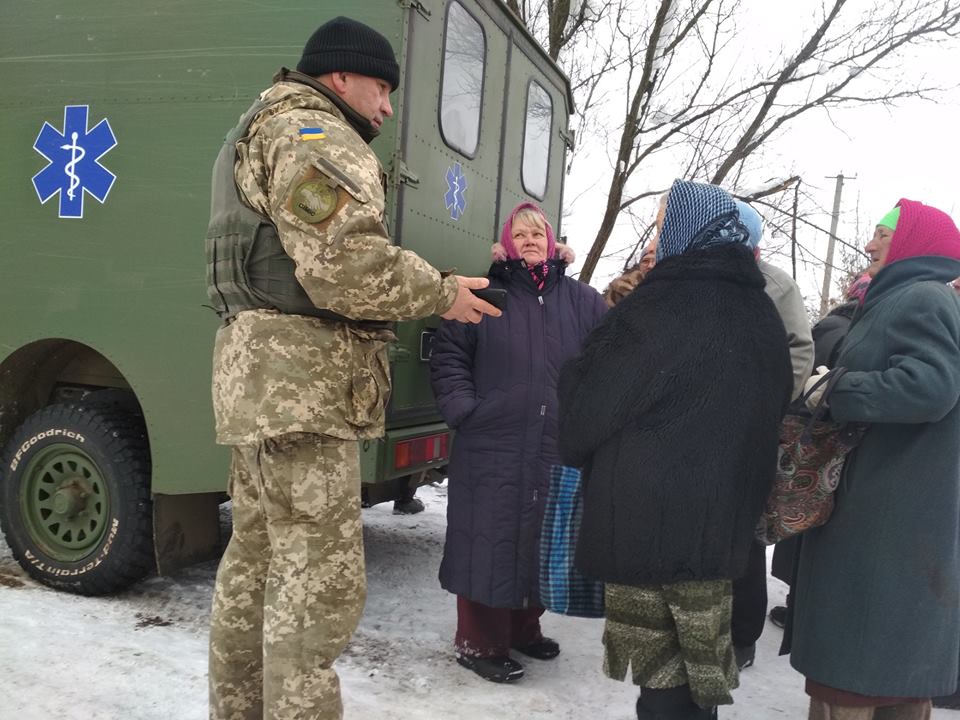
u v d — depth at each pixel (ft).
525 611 9.93
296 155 5.57
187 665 8.59
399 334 10.26
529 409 8.98
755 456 6.06
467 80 11.54
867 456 6.98
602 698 8.98
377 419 6.28
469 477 9.11
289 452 5.85
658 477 5.93
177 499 10.67
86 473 10.84
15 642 8.79
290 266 5.93
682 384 5.99
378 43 6.47
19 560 11.03
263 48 10.07
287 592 5.82
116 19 10.47
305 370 5.84
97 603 10.54
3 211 10.89
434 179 10.66
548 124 15.26
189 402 10.16
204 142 10.20
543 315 9.29
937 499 6.80
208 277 6.31
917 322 6.68
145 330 10.34
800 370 8.79
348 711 7.98
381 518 16.56
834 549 7.09
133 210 10.39
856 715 7.01
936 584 6.78
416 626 10.77
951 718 8.87
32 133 10.78
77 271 10.62
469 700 8.60
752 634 9.85
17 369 11.48
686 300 6.21
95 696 7.76
